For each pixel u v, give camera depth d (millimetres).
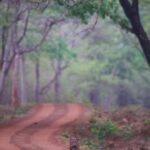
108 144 28516
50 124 36375
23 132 31766
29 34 60062
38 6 32906
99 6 31094
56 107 49719
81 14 31422
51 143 27609
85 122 35938
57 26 67250
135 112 41406
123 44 87812
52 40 65750
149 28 64750
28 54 64438
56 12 51125
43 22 56188
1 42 53750
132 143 28594
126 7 32938
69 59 74625
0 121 38125
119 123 35906
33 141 28156
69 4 31375
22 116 41812
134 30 33469
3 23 45969
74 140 23984
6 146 26203
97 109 46594
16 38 53062
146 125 32906
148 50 33562
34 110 46625
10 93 80438
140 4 51438
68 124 36219
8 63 54969
